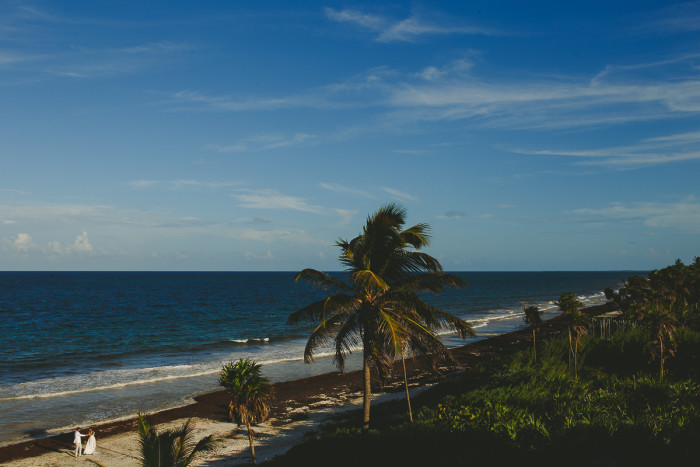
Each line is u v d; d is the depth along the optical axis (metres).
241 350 55.75
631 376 33.69
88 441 24.34
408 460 16.59
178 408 32.25
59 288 162.75
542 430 16.42
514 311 106.44
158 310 97.44
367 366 17.84
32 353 50.78
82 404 32.75
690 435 13.98
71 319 80.12
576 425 16.33
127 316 85.75
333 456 18.55
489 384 29.00
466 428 17.92
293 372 44.88
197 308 103.06
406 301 17.66
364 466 16.88
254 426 29.06
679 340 35.19
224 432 27.80
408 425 20.59
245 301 123.44
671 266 70.62
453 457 15.80
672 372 33.59
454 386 33.53
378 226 17.34
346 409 32.56
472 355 52.81
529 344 58.97
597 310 98.56
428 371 44.84
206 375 41.91
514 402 21.91
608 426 15.48
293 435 27.00
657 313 32.88
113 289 161.62
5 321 76.38
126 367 45.25
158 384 38.69
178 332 68.44
